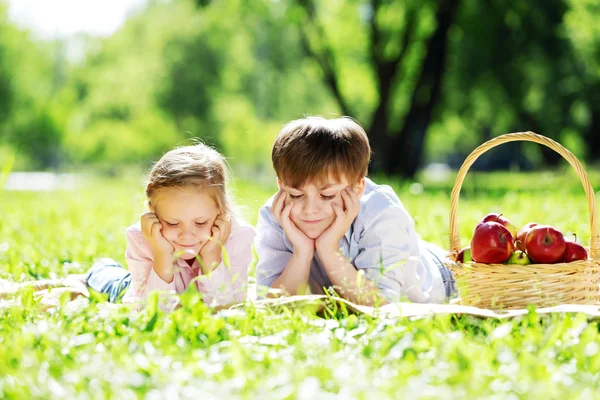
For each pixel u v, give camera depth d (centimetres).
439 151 6388
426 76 2375
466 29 2438
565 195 1171
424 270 474
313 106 4750
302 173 413
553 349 293
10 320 348
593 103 2866
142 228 427
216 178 430
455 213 442
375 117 2455
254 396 237
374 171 2355
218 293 430
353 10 2802
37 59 4934
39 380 255
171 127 4912
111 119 5309
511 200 1066
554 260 404
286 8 2669
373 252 441
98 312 339
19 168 6244
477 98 2970
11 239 738
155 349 290
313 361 281
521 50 2438
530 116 3052
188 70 4556
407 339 292
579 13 2403
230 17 3056
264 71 4447
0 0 4625
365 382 249
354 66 3048
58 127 5306
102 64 5781
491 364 280
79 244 696
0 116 4712
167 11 4753
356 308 366
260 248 471
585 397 239
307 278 439
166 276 431
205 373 265
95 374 260
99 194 1719
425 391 238
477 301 399
